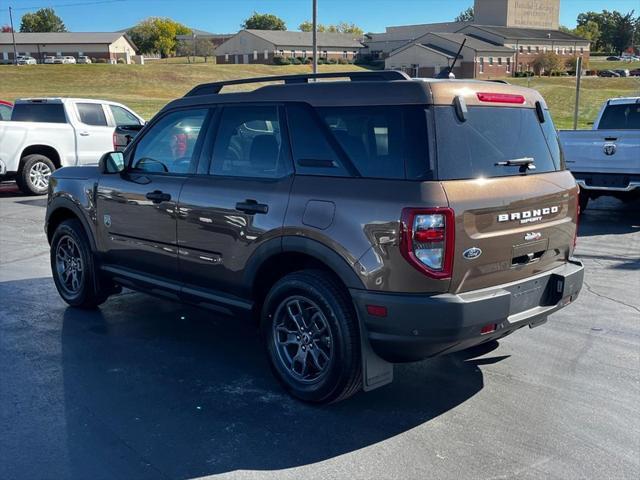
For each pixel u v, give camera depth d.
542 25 113.75
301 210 4.07
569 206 4.50
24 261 8.15
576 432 3.93
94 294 5.99
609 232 9.95
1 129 13.13
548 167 4.44
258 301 4.55
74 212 5.91
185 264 4.93
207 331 5.65
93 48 123.56
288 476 3.46
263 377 4.71
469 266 3.73
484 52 80.38
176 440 3.82
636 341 5.42
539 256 4.26
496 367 4.89
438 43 82.56
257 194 4.35
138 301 6.52
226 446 3.75
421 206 3.58
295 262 4.38
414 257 3.60
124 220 5.39
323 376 4.08
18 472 3.48
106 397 4.36
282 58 104.94
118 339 5.45
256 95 4.56
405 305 3.64
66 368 4.84
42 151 13.95
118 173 5.48
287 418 4.09
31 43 122.25
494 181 3.89
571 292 4.41
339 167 4.00
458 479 3.43
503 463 3.58
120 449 3.72
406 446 3.76
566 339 5.47
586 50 103.81
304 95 4.28
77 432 3.90
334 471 3.50
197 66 88.75
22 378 4.65
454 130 3.80
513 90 4.30
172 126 5.15
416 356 3.80
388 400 4.35
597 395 4.43
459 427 3.98
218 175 4.71
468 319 3.68
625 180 10.10
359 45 114.12
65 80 72.38
